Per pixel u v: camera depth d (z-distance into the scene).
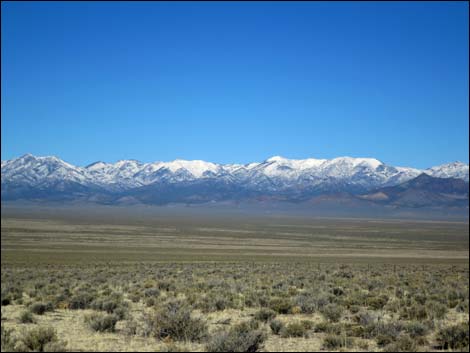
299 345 17.72
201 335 18.17
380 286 38.69
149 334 19.06
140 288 36.16
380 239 142.75
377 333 19.16
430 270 60.00
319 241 129.00
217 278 44.97
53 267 59.06
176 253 87.06
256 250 97.94
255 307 27.45
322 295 29.16
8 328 20.50
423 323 21.30
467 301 29.36
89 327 20.34
